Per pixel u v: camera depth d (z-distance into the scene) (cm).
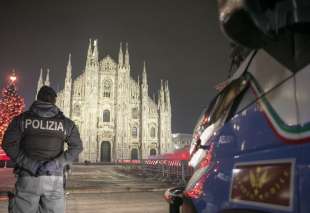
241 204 176
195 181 259
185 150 1623
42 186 378
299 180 135
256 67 207
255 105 191
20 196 377
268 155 162
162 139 7225
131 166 4403
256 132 181
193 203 252
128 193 1466
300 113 146
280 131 157
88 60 7225
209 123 279
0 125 4200
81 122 6988
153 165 2866
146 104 7362
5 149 387
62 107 6969
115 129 7175
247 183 174
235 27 162
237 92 231
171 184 1917
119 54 7456
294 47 161
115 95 7331
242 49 284
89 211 966
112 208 1022
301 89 150
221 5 162
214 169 226
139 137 7269
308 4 151
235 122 213
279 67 174
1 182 1803
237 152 199
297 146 142
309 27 152
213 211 212
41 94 421
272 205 149
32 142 390
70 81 7019
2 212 933
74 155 412
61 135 409
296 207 134
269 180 155
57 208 387
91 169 4153
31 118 400
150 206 1066
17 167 392
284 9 157
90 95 7062
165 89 7575
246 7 150
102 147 7112
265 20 155
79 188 1623
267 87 184
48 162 384
